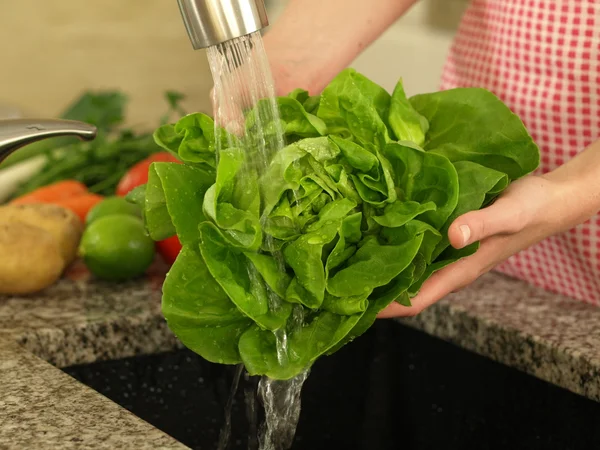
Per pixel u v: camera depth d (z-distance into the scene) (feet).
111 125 5.01
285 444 2.42
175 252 3.18
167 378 2.96
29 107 7.07
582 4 2.83
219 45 2.07
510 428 2.80
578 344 2.57
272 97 2.17
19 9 6.83
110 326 2.84
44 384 2.22
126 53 7.22
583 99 2.89
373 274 2.12
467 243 2.13
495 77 3.14
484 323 2.78
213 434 3.04
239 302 2.10
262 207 2.14
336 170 2.17
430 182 2.23
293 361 2.13
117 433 1.95
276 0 6.96
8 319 2.85
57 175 4.19
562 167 2.57
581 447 2.56
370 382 3.14
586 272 2.93
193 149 2.30
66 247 3.20
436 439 3.05
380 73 5.99
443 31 5.54
